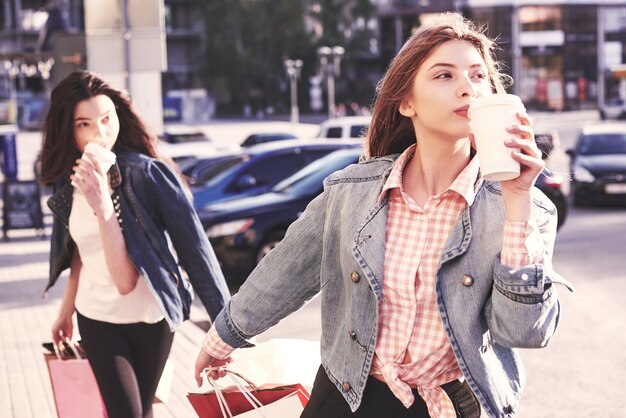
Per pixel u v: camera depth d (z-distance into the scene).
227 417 3.17
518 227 2.34
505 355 2.60
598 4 103.31
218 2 101.56
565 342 8.34
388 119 2.77
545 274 2.33
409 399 2.56
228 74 103.75
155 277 3.96
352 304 2.63
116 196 4.00
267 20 101.56
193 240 4.02
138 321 4.00
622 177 20.94
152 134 4.29
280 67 103.12
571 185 21.50
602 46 103.81
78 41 23.47
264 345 3.47
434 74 2.52
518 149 2.18
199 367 3.11
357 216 2.67
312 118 94.62
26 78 106.00
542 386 6.93
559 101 102.81
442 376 2.59
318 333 9.27
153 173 4.05
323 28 103.12
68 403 4.16
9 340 8.98
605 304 10.12
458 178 2.54
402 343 2.58
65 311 4.34
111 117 4.14
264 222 12.30
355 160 13.24
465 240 2.47
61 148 4.13
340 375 2.67
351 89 106.56
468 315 2.46
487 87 2.56
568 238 16.09
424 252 2.57
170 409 6.34
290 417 3.05
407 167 2.70
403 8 106.00
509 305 2.34
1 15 109.31
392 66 2.62
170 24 111.75
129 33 14.30
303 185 12.80
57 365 4.23
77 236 4.04
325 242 2.75
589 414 6.22
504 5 101.44
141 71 14.34
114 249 3.85
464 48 2.53
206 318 9.63
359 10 101.94
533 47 102.12
